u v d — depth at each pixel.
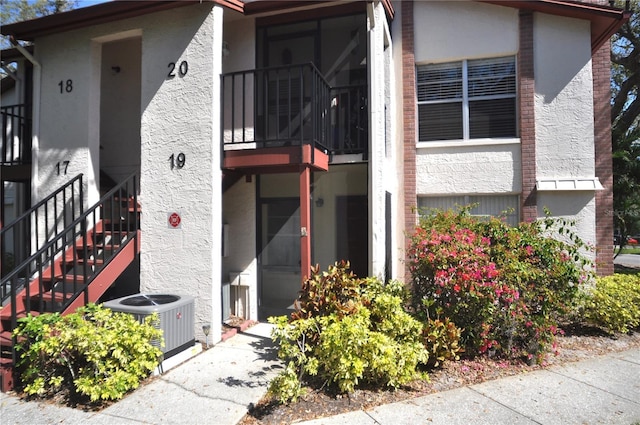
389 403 3.92
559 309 5.11
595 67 7.96
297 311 4.87
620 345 5.64
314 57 7.27
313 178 7.29
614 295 6.09
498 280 4.83
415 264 5.23
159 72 6.04
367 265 6.99
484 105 7.82
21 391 4.30
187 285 5.71
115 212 7.67
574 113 7.34
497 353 5.12
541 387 4.29
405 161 7.91
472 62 7.88
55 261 6.24
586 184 7.14
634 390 4.22
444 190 7.81
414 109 7.92
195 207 5.73
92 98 6.71
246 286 6.99
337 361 4.03
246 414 3.73
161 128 5.97
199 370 4.72
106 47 8.05
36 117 6.97
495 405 3.89
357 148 6.61
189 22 5.91
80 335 3.99
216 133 5.79
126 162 7.88
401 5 7.98
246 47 7.30
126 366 4.16
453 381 4.43
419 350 4.36
